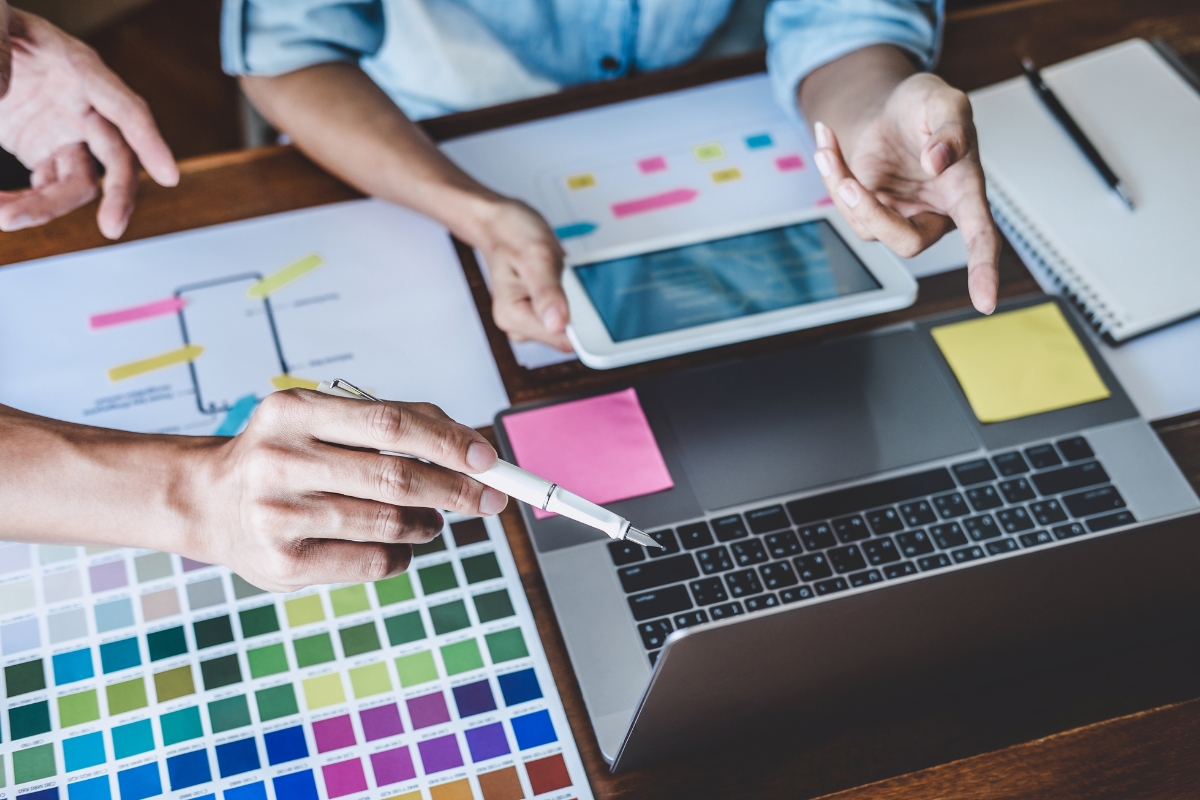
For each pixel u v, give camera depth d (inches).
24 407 27.1
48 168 31.3
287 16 34.3
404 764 21.8
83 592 23.8
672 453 26.7
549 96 36.5
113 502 21.8
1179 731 22.7
